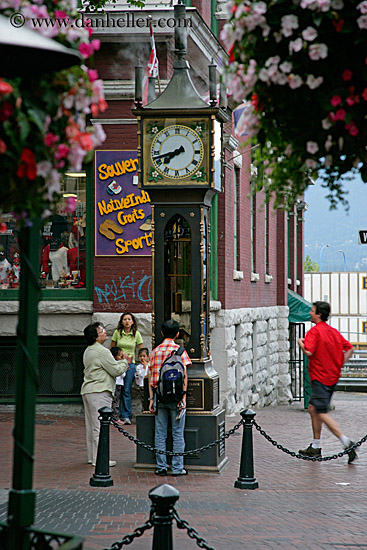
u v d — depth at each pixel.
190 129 13.59
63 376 20.80
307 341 15.13
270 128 5.89
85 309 20.42
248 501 11.36
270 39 5.56
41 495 11.30
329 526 9.94
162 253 13.80
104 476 12.16
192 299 13.77
